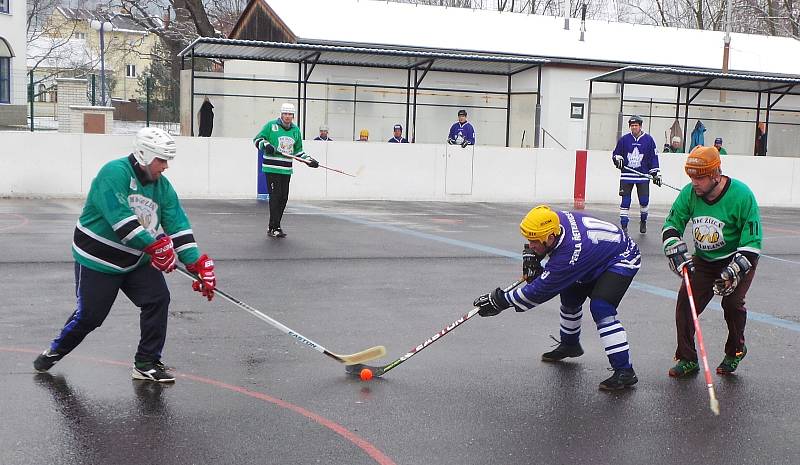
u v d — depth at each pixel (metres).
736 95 27.45
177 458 4.01
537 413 4.79
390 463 4.03
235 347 5.93
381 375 5.36
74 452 4.04
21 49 31.75
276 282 8.27
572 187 19.34
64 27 67.56
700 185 5.36
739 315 5.58
